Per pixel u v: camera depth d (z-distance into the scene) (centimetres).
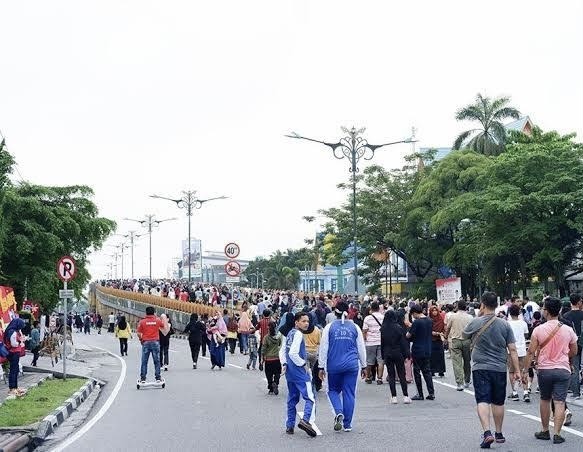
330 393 1247
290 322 1366
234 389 1945
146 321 2006
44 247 3388
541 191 3766
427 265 5806
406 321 1956
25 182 3534
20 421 1318
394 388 1591
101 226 3712
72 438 1217
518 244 3919
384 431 1223
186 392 1880
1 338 1908
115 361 3042
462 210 4150
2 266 3316
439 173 4819
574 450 1029
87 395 1858
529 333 2206
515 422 1295
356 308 2805
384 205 5297
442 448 1059
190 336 2662
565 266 4138
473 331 1068
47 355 3119
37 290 3381
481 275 4719
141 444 1141
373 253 5622
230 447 1099
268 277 14712
